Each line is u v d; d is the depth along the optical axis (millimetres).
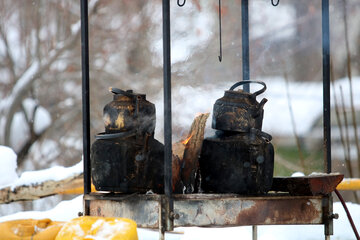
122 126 13156
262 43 40812
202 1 41625
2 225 12523
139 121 13180
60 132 43375
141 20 43375
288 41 41062
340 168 36188
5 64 42844
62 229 11859
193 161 13633
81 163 19984
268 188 13555
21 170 42062
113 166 13109
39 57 41688
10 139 41688
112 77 41281
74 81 43375
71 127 43438
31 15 44156
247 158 13156
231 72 40438
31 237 12289
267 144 13547
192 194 12914
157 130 36375
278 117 37344
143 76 41312
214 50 40594
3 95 42469
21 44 44094
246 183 13156
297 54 40688
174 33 40938
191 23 41188
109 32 42750
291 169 32312
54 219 18859
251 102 13711
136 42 43031
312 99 38281
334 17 40250
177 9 41438
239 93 13695
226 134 13586
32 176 19750
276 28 41250
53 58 41031
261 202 13117
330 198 13594
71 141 43438
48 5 44000
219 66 40406
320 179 13422
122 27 43094
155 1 43688
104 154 13188
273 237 17875
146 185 13273
